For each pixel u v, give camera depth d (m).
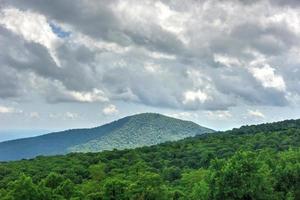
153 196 79.06
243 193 65.62
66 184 90.88
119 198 80.94
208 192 68.81
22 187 76.94
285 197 74.44
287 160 97.94
